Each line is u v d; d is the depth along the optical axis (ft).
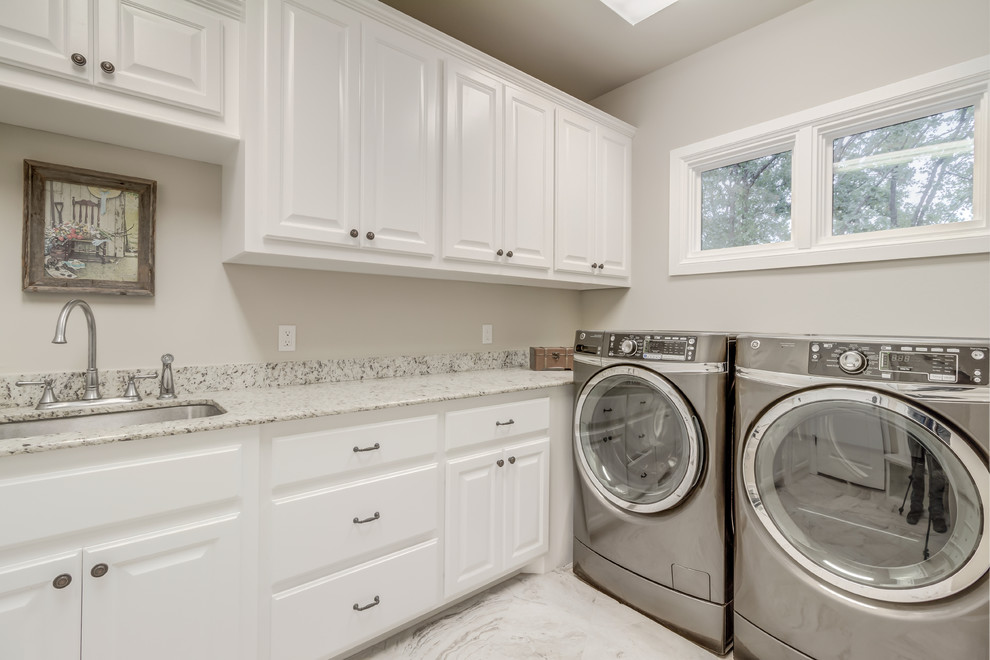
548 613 5.95
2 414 4.17
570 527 7.13
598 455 6.58
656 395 5.85
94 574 3.38
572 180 7.69
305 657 4.48
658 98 8.41
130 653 3.56
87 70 3.91
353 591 4.79
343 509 4.70
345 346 6.67
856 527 4.35
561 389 6.97
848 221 6.49
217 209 5.57
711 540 5.31
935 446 3.89
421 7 6.67
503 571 6.16
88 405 4.53
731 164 7.72
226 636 4.01
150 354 5.16
